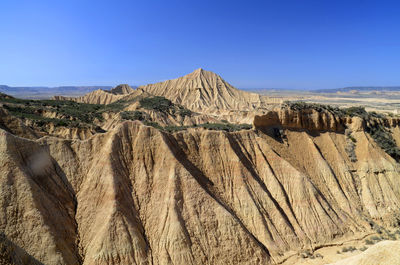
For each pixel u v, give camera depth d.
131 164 39.09
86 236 32.16
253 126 52.91
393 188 52.47
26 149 33.56
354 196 50.62
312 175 51.00
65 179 35.75
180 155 42.25
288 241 38.72
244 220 39.44
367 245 40.47
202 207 36.88
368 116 64.25
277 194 44.00
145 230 34.41
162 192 37.16
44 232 28.31
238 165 43.81
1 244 21.28
